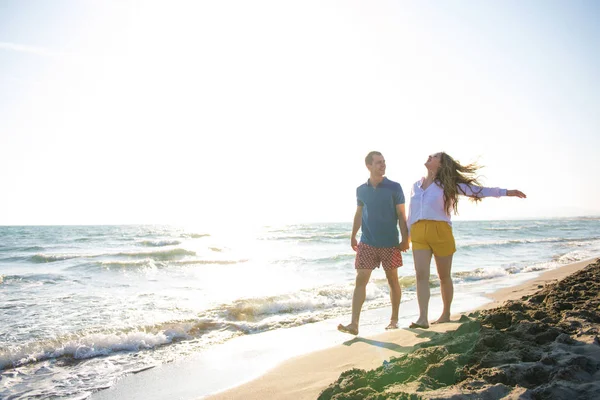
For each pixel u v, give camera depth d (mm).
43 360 4449
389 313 6305
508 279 9797
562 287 4941
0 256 20594
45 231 58406
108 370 4086
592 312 3391
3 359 4371
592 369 2232
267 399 3068
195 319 6031
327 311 6719
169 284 10477
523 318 3371
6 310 6965
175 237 42312
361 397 2211
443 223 4430
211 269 14000
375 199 4723
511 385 2141
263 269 13852
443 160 4438
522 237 34188
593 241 25984
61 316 6477
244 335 5348
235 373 3805
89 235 46344
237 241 33812
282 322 5980
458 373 2352
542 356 2438
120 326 5672
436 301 6992
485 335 2869
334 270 13414
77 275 12531
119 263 15203
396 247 4781
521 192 4230
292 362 3885
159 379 3779
